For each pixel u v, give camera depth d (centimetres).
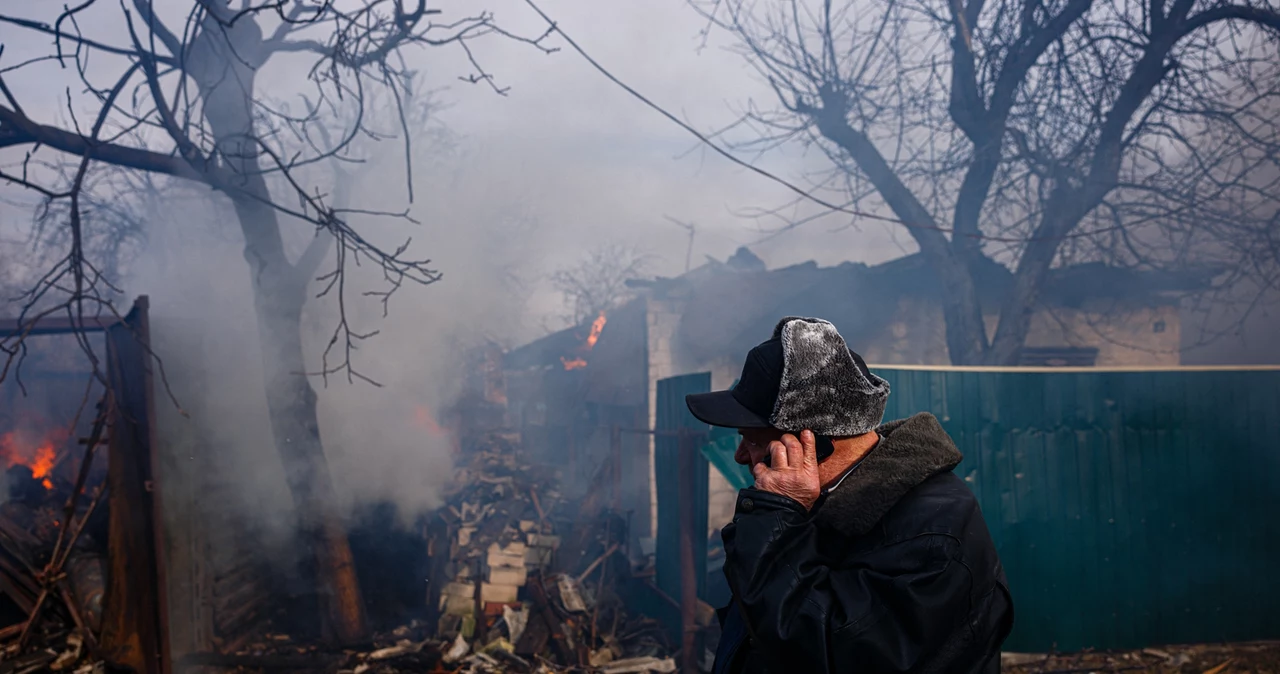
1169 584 655
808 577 125
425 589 764
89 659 572
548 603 720
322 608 686
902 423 152
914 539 127
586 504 955
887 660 117
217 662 617
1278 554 666
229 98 678
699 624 634
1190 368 672
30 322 492
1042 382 652
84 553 648
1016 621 641
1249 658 624
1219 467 667
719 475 1152
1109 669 611
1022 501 644
